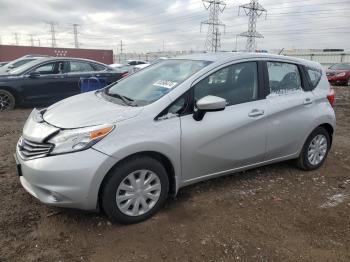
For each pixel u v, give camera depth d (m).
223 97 4.00
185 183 3.82
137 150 3.31
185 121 3.65
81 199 3.16
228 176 4.73
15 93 9.39
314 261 3.05
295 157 4.87
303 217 3.77
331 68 21.72
